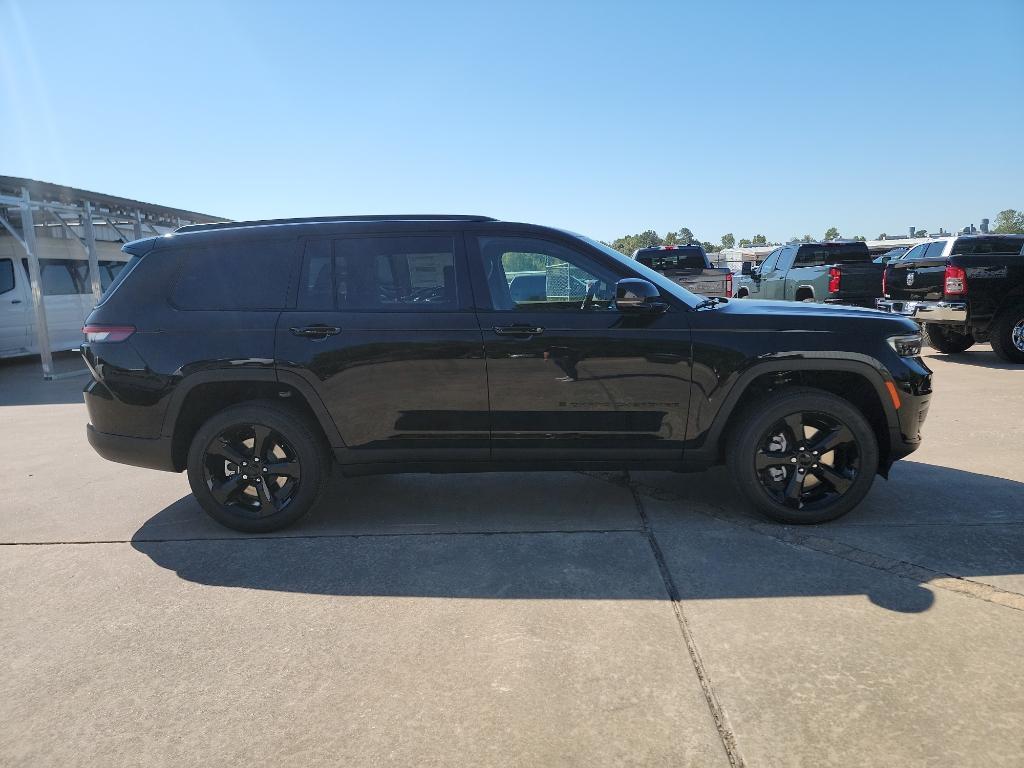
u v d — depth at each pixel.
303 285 3.98
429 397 3.89
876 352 3.77
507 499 4.53
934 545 3.55
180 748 2.20
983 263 9.41
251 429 4.00
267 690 2.49
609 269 3.95
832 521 3.92
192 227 4.19
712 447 3.90
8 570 3.62
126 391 3.94
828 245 14.50
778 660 2.57
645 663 2.58
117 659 2.73
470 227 4.01
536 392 3.86
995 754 2.05
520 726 2.25
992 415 6.49
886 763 2.03
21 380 11.33
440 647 2.74
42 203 11.74
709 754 2.10
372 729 2.26
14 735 2.29
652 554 3.54
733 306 4.06
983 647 2.61
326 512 4.38
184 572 3.53
